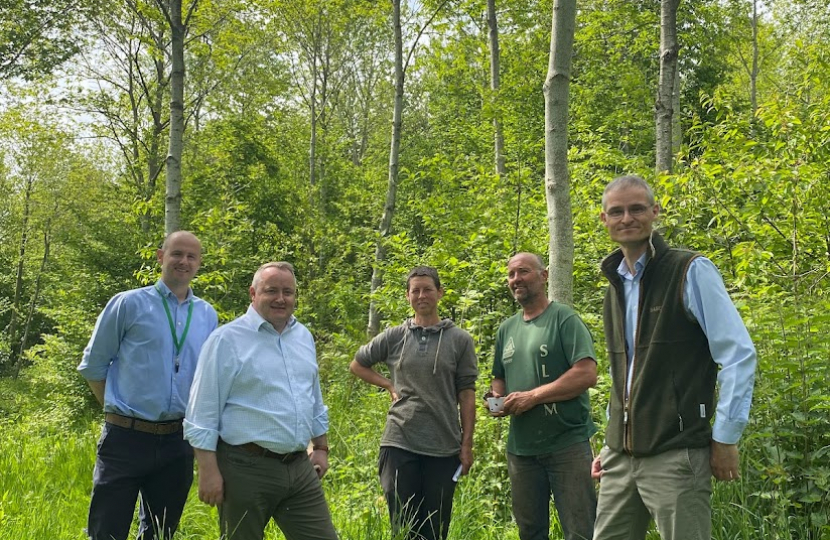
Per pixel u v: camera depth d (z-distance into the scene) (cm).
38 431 1301
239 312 1019
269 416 317
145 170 2394
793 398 413
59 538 470
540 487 377
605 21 1509
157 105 2281
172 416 383
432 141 2523
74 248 1933
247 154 2191
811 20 1914
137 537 396
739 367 254
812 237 579
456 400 427
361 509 492
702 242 622
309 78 2553
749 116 739
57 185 2933
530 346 384
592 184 861
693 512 265
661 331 276
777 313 443
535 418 372
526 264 389
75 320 1641
